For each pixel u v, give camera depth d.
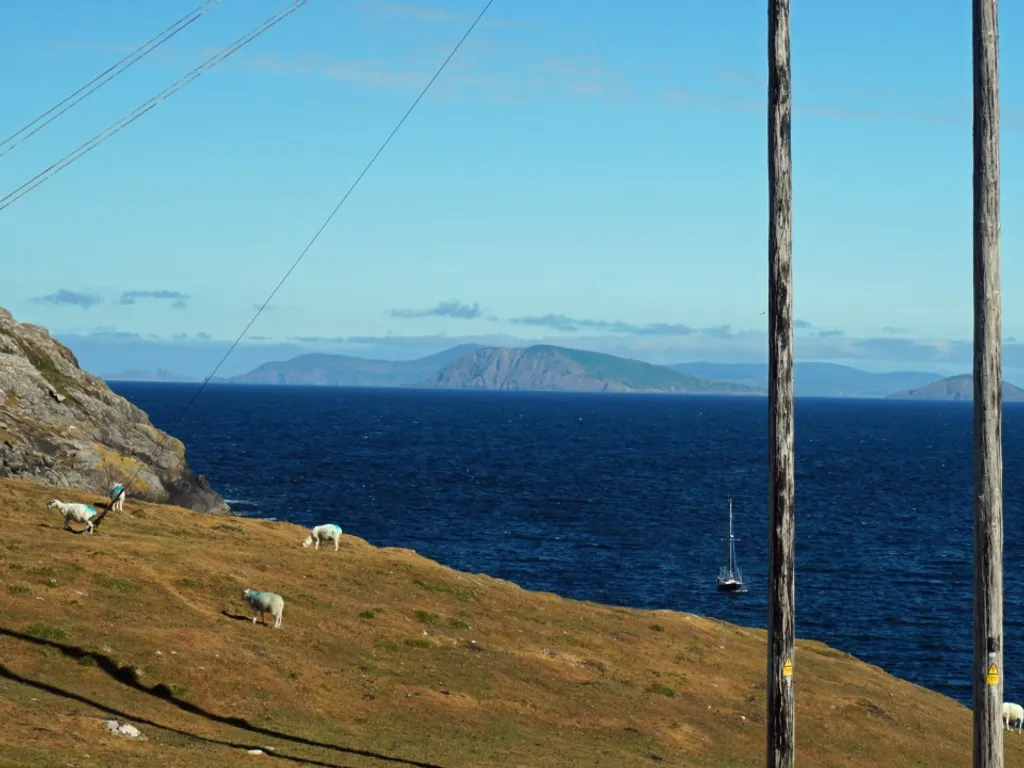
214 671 30.62
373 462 175.38
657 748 32.59
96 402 102.94
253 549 47.62
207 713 27.97
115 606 35.19
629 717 35.09
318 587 43.03
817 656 51.28
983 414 17.58
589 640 43.31
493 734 30.59
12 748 21.08
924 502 145.25
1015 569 92.19
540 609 47.59
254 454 178.88
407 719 30.58
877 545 105.69
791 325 18.48
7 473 82.19
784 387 18.48
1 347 101.00
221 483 133.75
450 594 46.44
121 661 29.73
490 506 125.62
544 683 36.66
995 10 17.55
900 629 71.69
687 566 91.75
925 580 87.94
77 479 87.81
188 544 46.50
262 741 26.23
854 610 76.75
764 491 152.88
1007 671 61.44
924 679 60.91
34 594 34.47
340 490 133.12
